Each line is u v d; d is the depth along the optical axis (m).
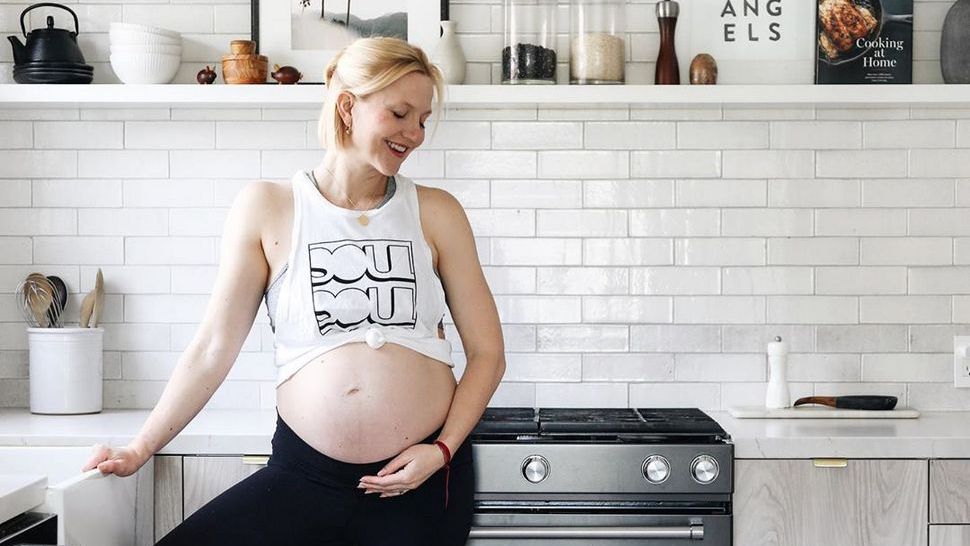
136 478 2.88
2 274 3.64
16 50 3.47
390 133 2.37
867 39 3.55
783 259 3.61
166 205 3.63
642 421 3.17
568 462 2.97
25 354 3.65
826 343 3.61
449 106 3.55
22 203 3.64
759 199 3.61
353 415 2.38
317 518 2.42
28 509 2.16
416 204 2.54
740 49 3.58
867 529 3.05
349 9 3.58
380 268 2.43
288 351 2.46
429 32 3.57
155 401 3.65
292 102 3.38
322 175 2.51
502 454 2.97
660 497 3.00
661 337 3.61
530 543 3.00
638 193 3.61
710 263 3.61
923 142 3.60
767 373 3.61
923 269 3.61
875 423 3.32
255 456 3.07
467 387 2.52
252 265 2.49
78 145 3.63
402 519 2.42
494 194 3.62
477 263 2.62
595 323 3.62
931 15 3.61
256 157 3.63
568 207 3.62
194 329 3.64
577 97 3.37
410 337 2.44
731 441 3.03
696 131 3.61
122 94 3.39
